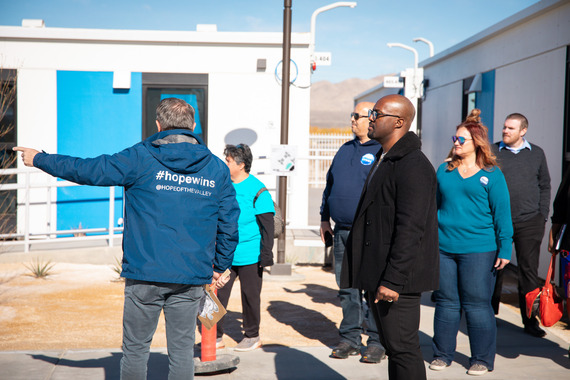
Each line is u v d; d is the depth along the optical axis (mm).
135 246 3107
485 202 4441
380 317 3350
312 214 14180
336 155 5086
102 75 10109
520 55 8836
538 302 4680
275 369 4555
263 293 7379
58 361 4629
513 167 5555
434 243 3348
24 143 9984
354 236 3434
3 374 4312
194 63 10211
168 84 10195
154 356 4824
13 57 9922
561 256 4754
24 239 8891
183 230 3158
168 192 3160
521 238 5547
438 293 4648
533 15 8234
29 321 5910
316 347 5145
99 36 9984
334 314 6414
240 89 10266
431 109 14586
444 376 4418
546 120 7934
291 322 6078
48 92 10016
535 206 5566
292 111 10234
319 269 9094
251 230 4938
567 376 4426
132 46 10125
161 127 3383
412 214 3150
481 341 4477
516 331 5637
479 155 4500
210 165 3342
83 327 5742
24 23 10711
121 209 10109
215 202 3332
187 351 3332
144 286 3125
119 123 10180
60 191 9938
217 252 3512
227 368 4438
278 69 10211
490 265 4469
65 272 8148
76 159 3113
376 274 3285
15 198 9812
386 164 3336
